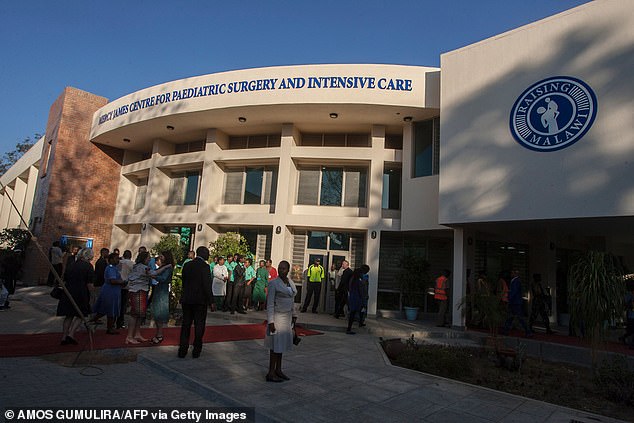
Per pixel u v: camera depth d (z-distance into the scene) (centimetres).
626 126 906
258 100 1487
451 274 1554
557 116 1012
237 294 1290
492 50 1165
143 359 658
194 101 1588
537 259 1571
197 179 1888
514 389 666
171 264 810
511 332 1228
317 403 505
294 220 1549
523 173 1054
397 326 1228
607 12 962
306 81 1452
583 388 698
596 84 959
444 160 1225
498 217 1085
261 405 480
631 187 884
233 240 1505
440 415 496
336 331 1145
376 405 514
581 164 959
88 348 707
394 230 1477
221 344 821
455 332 1159
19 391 478
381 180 1527
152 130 1847
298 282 1596
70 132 2014
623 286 729
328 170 1677
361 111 1474
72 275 732
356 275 1133
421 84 1399
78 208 2009
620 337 1074
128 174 2136
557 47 1037
